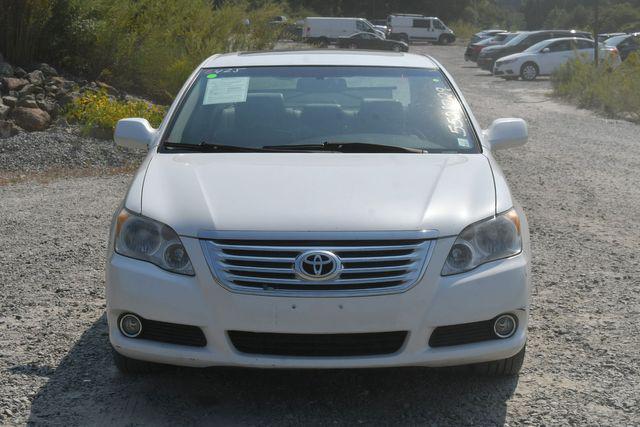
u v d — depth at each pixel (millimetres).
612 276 6562
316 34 51125
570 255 7223
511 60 31656
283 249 3891
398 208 4078
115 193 9914
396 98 5379
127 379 4535
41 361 4762
